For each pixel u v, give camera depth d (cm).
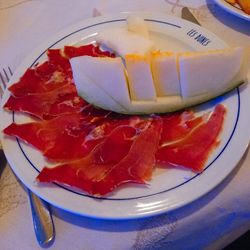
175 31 67
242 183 46
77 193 45
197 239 46
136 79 55
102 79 55
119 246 42
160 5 77
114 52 65
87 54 66
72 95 59
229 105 54
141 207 43
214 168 46
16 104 57
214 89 55
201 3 75
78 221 45
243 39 66
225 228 47
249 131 49
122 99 56
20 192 49
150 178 46
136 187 46
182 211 44
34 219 45
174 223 44
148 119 54
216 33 68
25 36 76
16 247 43
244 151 47
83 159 49
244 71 55
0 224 45
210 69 54
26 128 54
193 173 46
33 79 62
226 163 46
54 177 47
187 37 65
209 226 45
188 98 56
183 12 72
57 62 65
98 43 68
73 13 79
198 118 54
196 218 44
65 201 45
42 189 46
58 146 52
